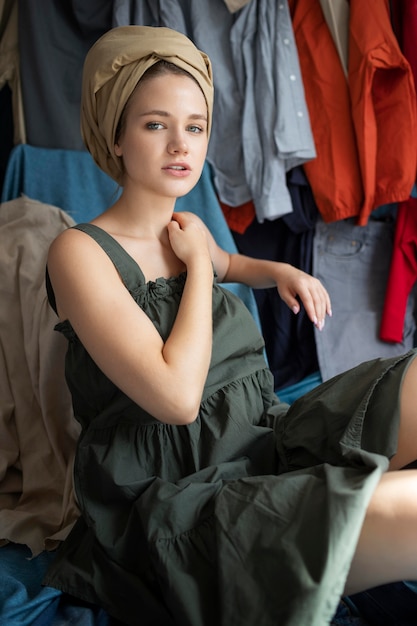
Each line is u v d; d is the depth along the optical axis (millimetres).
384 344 2080
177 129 1144
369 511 884
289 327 2047
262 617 856
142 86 1146
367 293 2086
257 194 1901
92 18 1861
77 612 1038
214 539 960
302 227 2004
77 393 1215
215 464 1117
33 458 1432
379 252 2092
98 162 1290
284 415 1237
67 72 1881
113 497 1113
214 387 1169
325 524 860
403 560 888
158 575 1000
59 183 1820
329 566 830
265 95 1866
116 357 1025
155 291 1157
